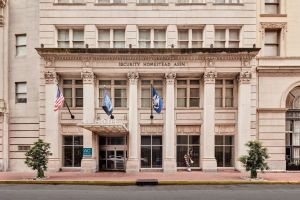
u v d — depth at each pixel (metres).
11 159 32.28
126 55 31.30
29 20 32.66
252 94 31.62
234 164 32.09
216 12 31.97
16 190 21.81
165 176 27.89
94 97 32.03
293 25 32.00
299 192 21.03
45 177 26.78
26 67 32.50
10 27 32.81
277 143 31.70
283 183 24.86
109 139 32.62
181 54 31.11
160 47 32.34
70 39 32.38
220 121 32.19
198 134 32.34
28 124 32.16
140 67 31.48
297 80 31.75
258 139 31.58
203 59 31.42
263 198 18.70
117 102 32.59
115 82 32.72
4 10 32.28
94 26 32.09
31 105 32.19
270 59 31.75
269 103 31.77
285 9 32.12
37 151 26.47
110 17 32.09
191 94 32.62
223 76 32.38
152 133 32.34
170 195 19.62
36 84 32.19
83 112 31.61
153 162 32.31
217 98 32.56
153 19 32.03
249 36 31.84
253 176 26.30
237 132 31.98
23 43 32.84
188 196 19.28
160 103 28.41
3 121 31.78
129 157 31.34
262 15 32.00
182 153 32.44
